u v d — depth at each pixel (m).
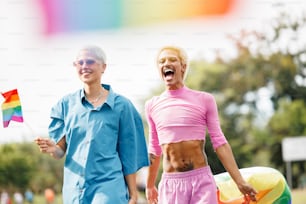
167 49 7.43
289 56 40.56
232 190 8.23
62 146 7.05
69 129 6.92
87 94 6.98
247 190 7.40
